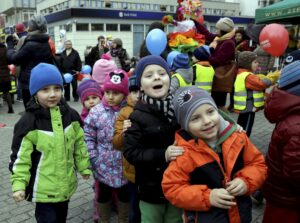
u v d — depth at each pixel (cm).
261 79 454
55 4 3181
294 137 207
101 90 364
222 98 502
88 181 430
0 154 542
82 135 270
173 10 3250
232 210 188
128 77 302
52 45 609
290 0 802
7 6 4616
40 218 250
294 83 216
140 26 2847
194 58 462
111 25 2700
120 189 295
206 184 189
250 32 706
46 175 243
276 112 221
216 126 190
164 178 195
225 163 191
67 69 1016
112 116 296
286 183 221
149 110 223
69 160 254
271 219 235
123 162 266
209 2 3447
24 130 239
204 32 588
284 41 406
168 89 229
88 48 1402
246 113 474
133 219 270
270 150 232
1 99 1069
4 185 423
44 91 245
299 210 224
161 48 377
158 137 221
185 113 190
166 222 243
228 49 475
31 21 568
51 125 246
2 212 355
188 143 194
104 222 309
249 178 189
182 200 187
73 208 362
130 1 2984
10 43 832
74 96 1047
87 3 2755
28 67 578
